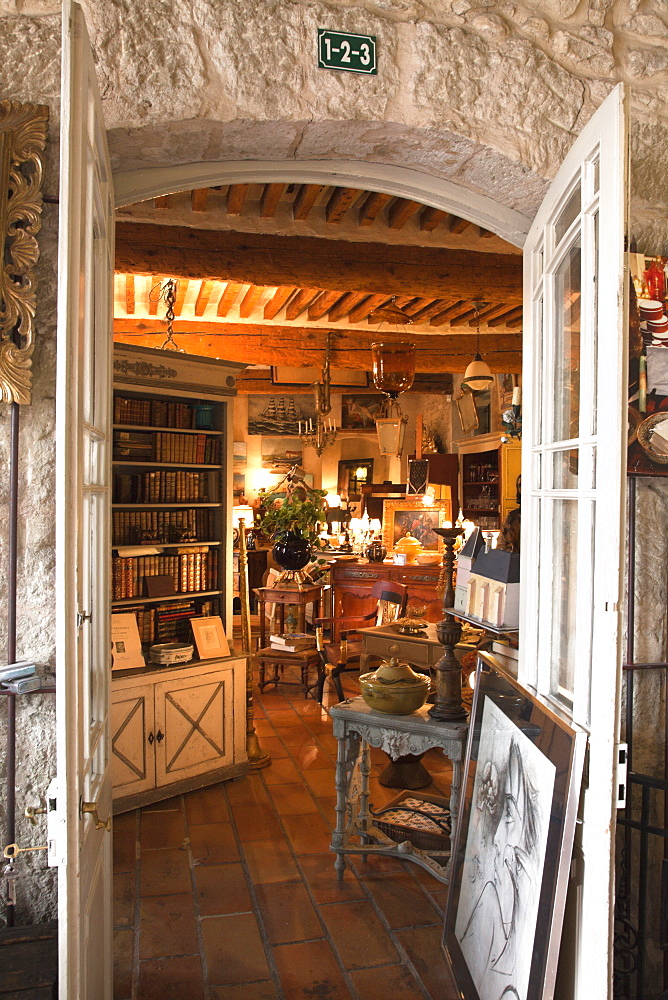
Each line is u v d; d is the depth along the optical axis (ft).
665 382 7.86
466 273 18.54
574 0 8.13
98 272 6.90
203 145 7.92
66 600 4.92
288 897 10.52
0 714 6.88
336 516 42.73
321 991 8.48
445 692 10.76
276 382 41.32
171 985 8.58
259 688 21.45
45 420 6.92
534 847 6.48
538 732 6.87
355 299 23.06
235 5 7.33
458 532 10.52
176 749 14.08
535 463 8.09
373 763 15.80
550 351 7.68
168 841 12.27
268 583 26.89
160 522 15.57
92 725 6.72
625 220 5.38
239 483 45.06
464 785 8.96
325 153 8.35
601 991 5.42
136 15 7.11
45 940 6.47
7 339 6.73
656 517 8.08
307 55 7.50
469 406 30.04
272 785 14.65
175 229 16.87
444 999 8.34
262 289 23.03
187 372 15.51
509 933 6.70
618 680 5.37
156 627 15.46
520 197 8.86
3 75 6.84
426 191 8.95
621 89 5.38
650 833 7.86
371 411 45.91
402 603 18.58
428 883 10.91
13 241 6.72
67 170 4.85
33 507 6.91
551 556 7.52
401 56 7.76
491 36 8.00
